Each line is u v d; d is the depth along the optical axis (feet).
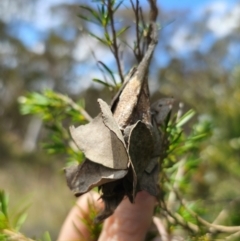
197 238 0.32
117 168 0.25
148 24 0.30
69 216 0.54
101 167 0.26
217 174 1.00
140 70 0.27
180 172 0.44
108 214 0.27
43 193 2.79
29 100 0.46
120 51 0.32
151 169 0.27
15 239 0.30
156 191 0.27
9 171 3.81
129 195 0.26
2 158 4.48
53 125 0.45
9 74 6.79
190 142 0.40
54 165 3.53
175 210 0.40
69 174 0.28
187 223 0.34
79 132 0.28
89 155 0.26
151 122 0.27
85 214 0.40
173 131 0.33
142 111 0.27
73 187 0.27
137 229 0.38
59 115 0.46
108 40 0.32
